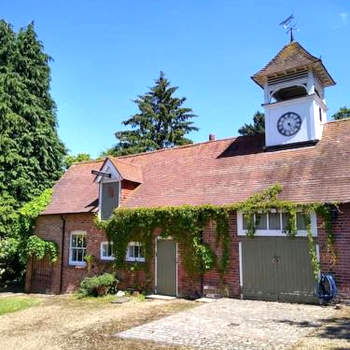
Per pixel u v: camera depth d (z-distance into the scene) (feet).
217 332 32.01
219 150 65.26
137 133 154.20
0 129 92.02
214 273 50.24
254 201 48.37
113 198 62.95
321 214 43.75
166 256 54.85
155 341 30.30
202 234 51.83
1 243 74.33
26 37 102.47
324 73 59.31
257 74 60.23
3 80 94.48
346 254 41.88
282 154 55.62
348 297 41.19
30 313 46.03
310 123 55.42
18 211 77.61
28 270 69.26
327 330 31.48
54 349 29.84
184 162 67.05
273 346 27.45
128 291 56.34
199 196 55.21
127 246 58.70
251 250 48.08
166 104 159.94
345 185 44.29
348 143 51.60
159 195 60.23
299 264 44.65
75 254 66.03
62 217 67.67
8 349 30.55
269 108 59.26
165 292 54.08
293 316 37.37
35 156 96.53
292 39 61.52
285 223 46.19
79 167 82.74
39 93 102.63
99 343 30.76
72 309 47.32
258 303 44.80
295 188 47.70
